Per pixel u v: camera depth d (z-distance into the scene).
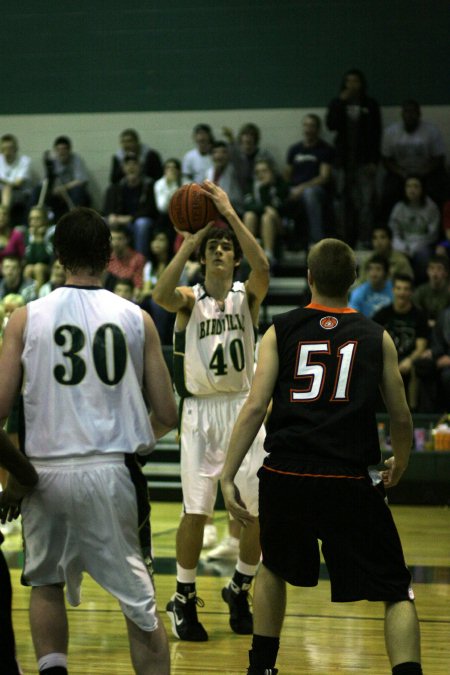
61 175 20.55
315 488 4.93
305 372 5.14
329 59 20.91
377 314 14.94
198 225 6.96
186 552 7.12
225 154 18.73
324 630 7.39
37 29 21.89
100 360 4.75
